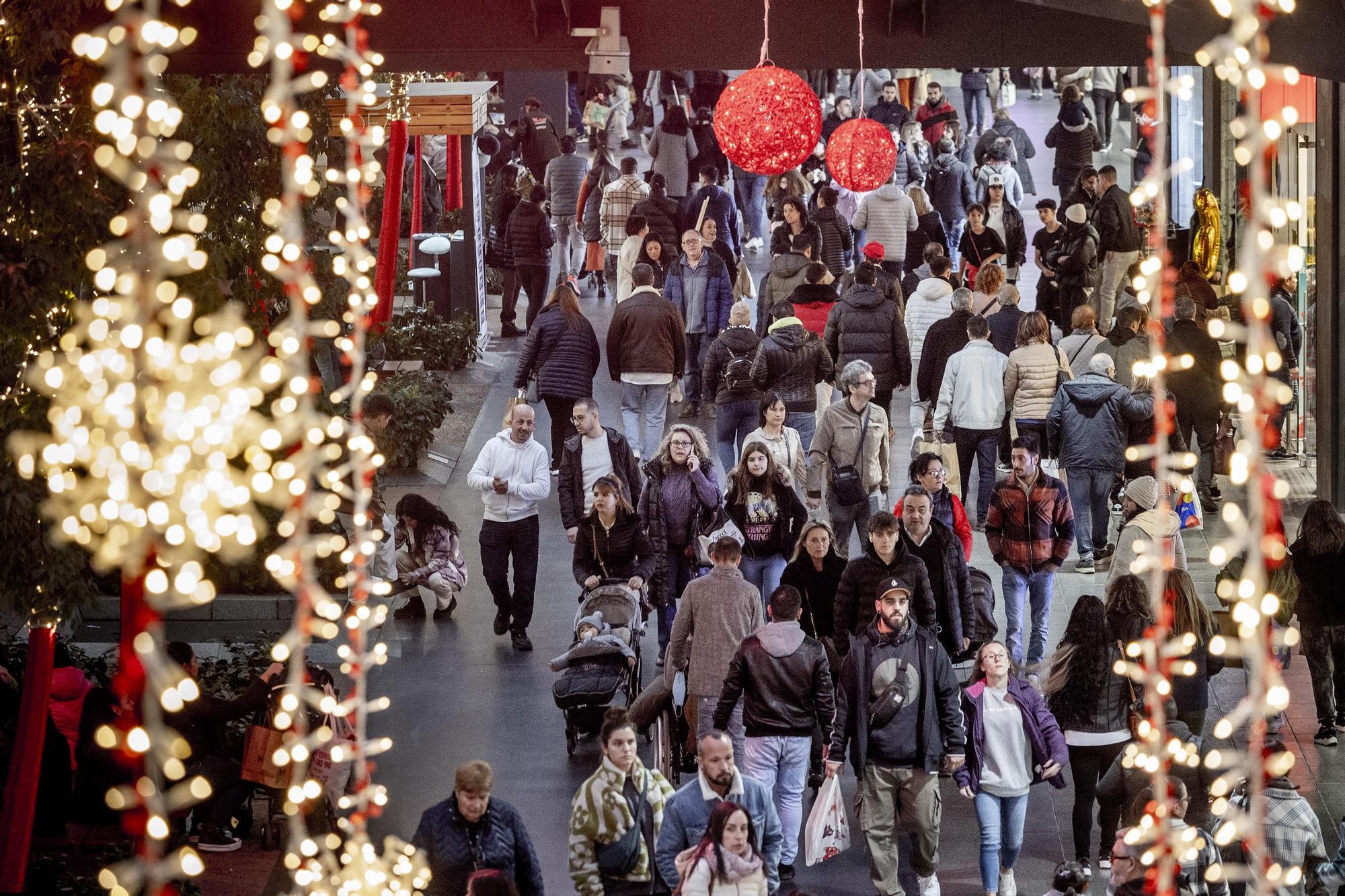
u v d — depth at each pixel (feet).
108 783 123.75
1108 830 120.47
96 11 113.50
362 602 84.58
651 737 144.87
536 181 328.29
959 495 183.32
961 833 130.21
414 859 100.27
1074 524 172.24
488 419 235.61
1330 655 138.92
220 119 132.77
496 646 166.20
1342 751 139.13
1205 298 209.87
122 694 81.15
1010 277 274.36
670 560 153.79
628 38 131.34
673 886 105.40
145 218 65.92
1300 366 214.28
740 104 124.57
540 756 142.00
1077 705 119.96
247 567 165.78
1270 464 213.05
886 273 220.02
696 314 224.12
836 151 170.19
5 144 112.06
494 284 301.43
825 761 118.93
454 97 245.86
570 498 163.63
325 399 146.20
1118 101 383.24
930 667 116.37
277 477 75.15
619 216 279.90
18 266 108.17
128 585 81.92
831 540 137.39
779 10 131.64
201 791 62.13
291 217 73.31
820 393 200.34
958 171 291.17
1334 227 190.49
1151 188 67.46
